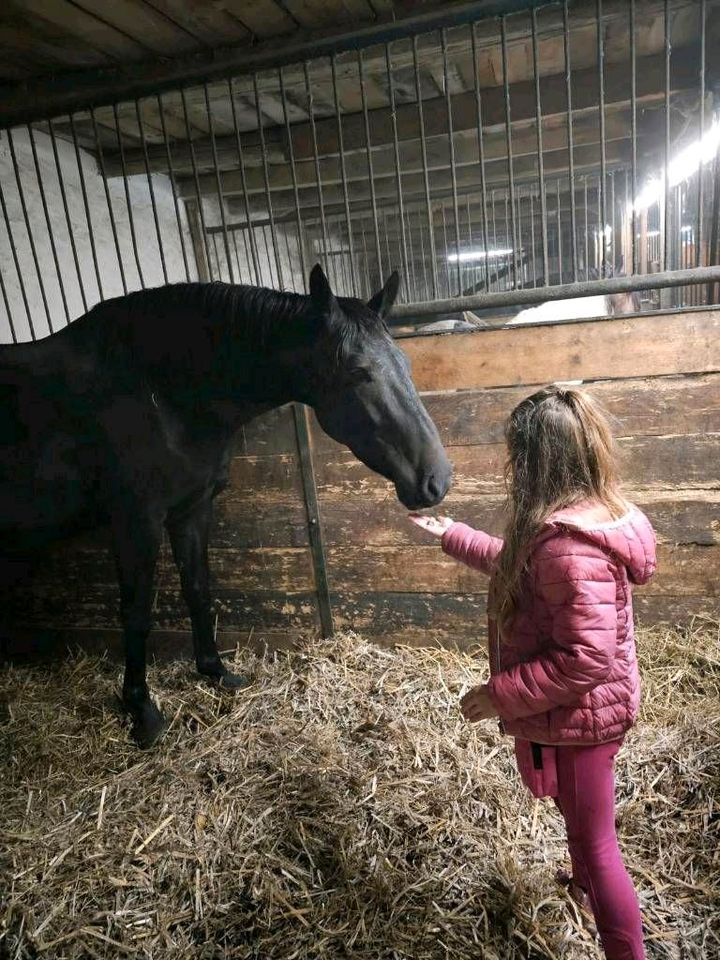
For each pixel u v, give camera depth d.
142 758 1.95
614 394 2.01
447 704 2.03
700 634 2.12
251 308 1.73
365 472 2.22
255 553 2.40
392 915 1.37
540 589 1.07
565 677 1.04
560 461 1.09
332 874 1.49
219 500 2.37
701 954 1.26
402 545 2.27
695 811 1.56
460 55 3.00
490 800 1.65
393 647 2.38
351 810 1.65
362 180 4.74
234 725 2.03
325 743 1.90
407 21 1.88
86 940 1.39
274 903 1.43
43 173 3.56
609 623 1.04
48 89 2.98
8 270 3.27
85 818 1.70
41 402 1.84
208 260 2.21
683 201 4.21
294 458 2.26
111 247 4.18
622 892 1.13
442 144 4.34
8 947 1.38
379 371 1.61
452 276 10.13
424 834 1.56
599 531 1.03
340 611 2.40
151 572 1.95
